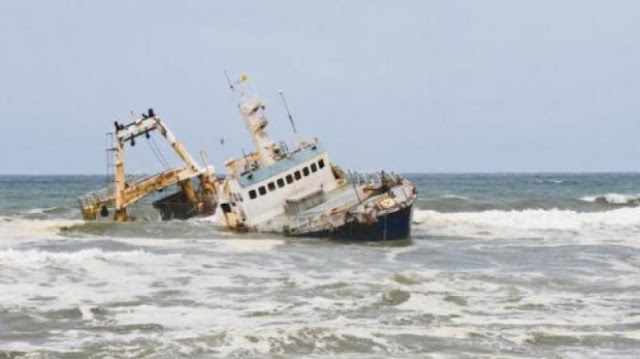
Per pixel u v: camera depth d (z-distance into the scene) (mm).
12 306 62156
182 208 141750
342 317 58906
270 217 110562
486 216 142375
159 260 86312
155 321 57781
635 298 65938
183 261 86438
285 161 112938
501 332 53594
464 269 82875
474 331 53781
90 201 141000
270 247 99188
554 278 75188
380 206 102000
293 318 58688
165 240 108812
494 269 82750
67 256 86125
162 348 49844
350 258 90438
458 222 137875
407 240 104625
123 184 135125
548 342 51281
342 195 111125
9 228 127500
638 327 55281
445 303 63688
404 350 49531
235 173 114562
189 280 74750
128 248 99500
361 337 52156
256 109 117812
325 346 50406
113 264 82938
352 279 75438
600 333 53469
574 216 142750
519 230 128500
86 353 48625
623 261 89125
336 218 103812
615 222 138250
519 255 94188
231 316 59469
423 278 73812
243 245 101312
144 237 114062
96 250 92000
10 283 71938
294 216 108000
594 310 61000
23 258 83750
